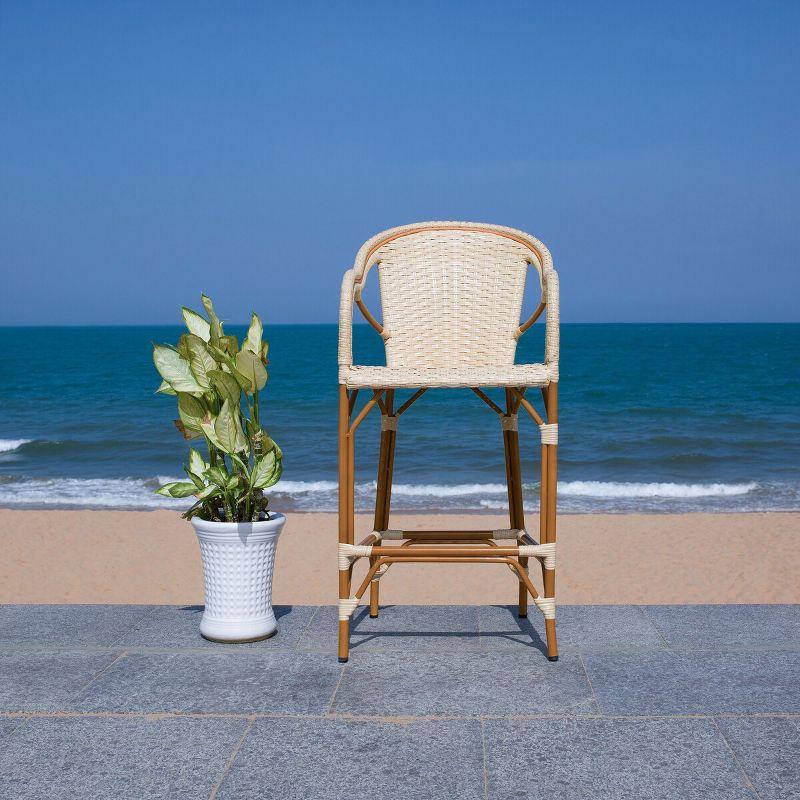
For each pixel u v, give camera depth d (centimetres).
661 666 271
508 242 319
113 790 199
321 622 321
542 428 272
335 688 255
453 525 1002
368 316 309
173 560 877
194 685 258
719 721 230
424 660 278
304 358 5428
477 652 286
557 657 278
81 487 1316
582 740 220
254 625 299
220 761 212
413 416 2144
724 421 2173
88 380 3725
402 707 241
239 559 295
